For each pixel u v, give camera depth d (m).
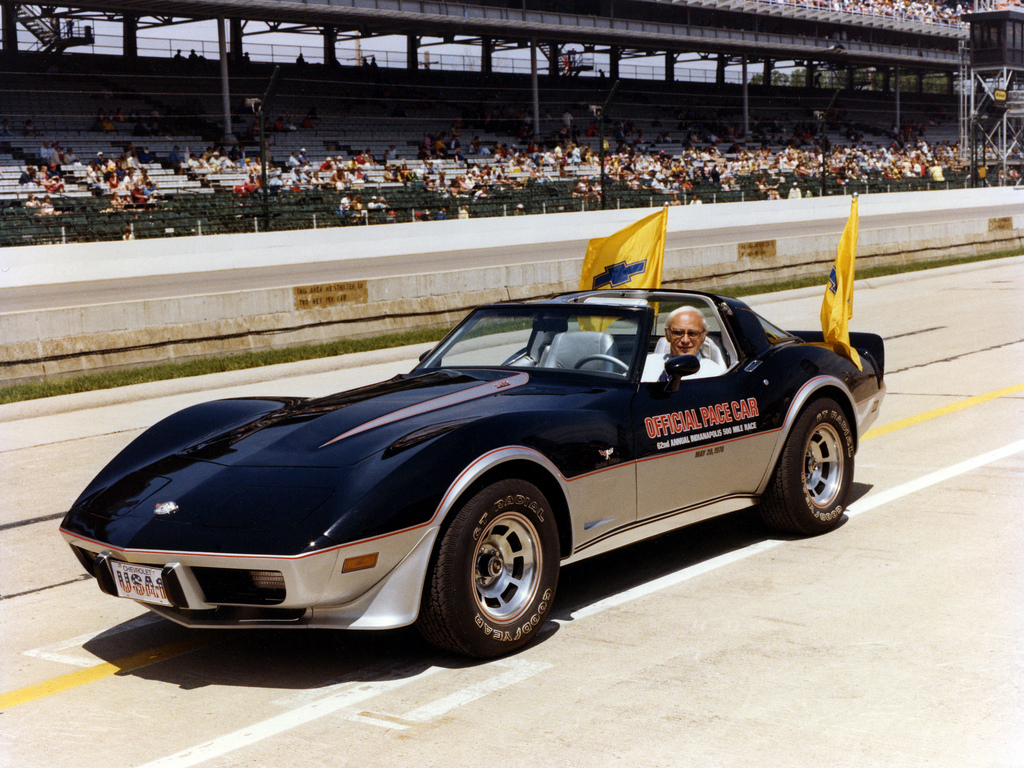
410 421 3.97
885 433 7.45
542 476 3.90
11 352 12.18
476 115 47.12
